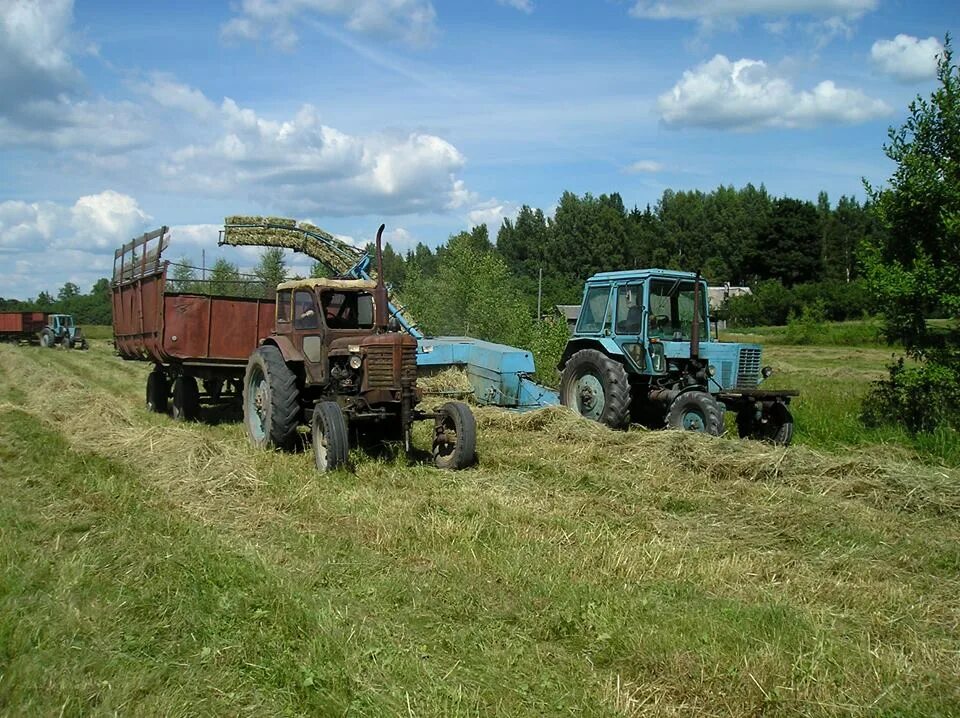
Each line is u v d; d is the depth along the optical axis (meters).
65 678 3.73
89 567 5.16
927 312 10.62
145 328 12.59
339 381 8.77
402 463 8.59
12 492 7.21
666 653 4.08
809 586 5.11
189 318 11.71
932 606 4.83
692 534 6.28
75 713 3.49
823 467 8.05
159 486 7.54
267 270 14.48
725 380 10.48
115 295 14.66
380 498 7.17
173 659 3.99
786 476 7.99
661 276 10.73
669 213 76.44
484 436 10.26
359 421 8.70
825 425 11.09
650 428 11.16
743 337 42.59
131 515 6.41
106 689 3.66
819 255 65.94
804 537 6.21
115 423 10.66
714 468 8.36
